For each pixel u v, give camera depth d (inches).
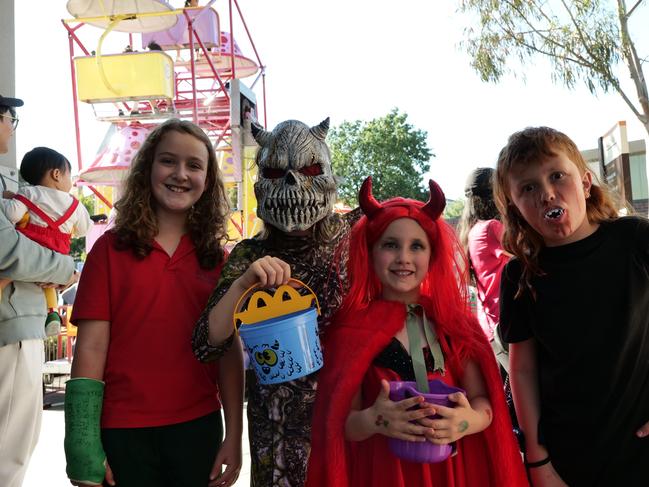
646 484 77.0
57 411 261.6
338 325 84.9
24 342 126.0
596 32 402.6
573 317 78.6
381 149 1422.2
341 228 93.4
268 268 76.5
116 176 326.6
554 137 81.7
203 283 90.6
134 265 86.9
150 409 83.2
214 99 378.9
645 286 77.8
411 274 82.7
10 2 183.3
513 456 78.5
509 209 86.7
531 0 406.9
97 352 85.0
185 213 94.0
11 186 156.9
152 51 311.3
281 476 83.9
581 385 77.8
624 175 269.4
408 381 78.7
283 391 85.0
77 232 161.9
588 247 80.0
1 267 119.6
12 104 141.1
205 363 82.1
